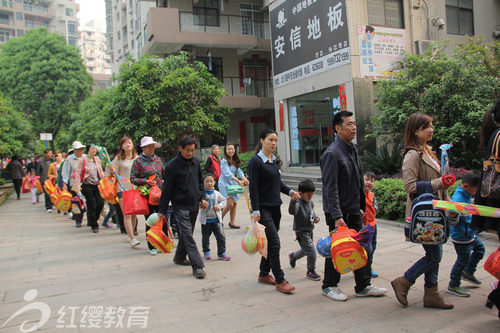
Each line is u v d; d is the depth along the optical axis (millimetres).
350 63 10602
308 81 12359
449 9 12656
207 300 3600
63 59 29953
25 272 4656
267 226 3795
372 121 10125
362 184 3496
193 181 4578
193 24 16688
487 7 13469
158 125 12844
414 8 11656
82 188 7160
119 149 6301
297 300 3518
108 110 13688
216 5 18016
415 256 4707
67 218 9414
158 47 16562
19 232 7609
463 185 3439
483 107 8180
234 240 6152
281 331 2893
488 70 9102
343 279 4109
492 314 3035
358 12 10688
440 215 2902
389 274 4102
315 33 11883
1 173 21016
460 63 8766
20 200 14938
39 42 29234
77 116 26625
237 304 3475
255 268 4617
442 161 3105
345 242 3104
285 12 13242
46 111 28688
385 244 5344
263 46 17547
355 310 3221
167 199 4520
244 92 18344
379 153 10211
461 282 3789
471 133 8180
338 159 3320
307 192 4012
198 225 7594
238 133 18859
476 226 2936
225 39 16594
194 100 13633
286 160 13969
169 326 3041
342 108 11016
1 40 50219
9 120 18375
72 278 4371
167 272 4562
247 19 18016
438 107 8914
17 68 28609
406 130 3260
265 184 3830
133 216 6727
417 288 3666
